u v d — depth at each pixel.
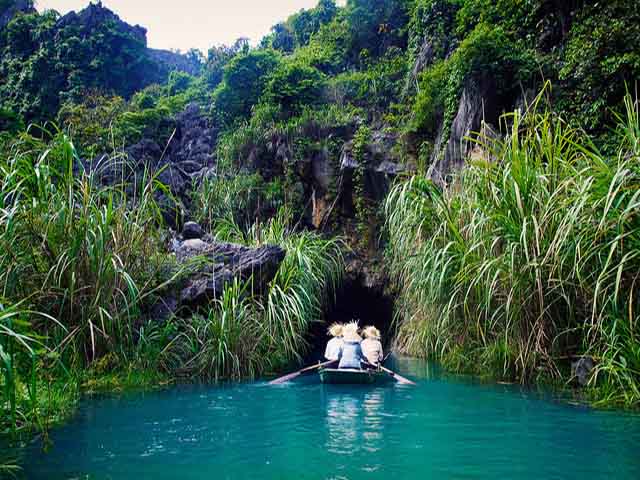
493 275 7.07
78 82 31.80
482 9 14.47
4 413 4.82
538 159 7.27
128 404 5.97
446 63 14.45
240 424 5.02
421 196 9.10
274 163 17.47
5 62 33.81
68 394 6.11
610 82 9.73
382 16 22.91
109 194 7.51
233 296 8.38
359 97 18.42
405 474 3.53
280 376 8.16
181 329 8.40
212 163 19.56
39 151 7.56
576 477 3.44
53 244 6.82
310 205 16.55
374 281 14.72
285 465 3.74
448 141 13.02
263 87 20.41
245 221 16.38
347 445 4.25
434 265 7.68
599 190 6.12
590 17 10.51
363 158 15.30
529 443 4.25
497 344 7.43
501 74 11.91
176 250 9.80
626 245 5.96
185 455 4.01
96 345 7.22
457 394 6.37
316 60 22.92
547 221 6.68
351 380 7.30
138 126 21.48
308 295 9.87
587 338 6.50
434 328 8.56
